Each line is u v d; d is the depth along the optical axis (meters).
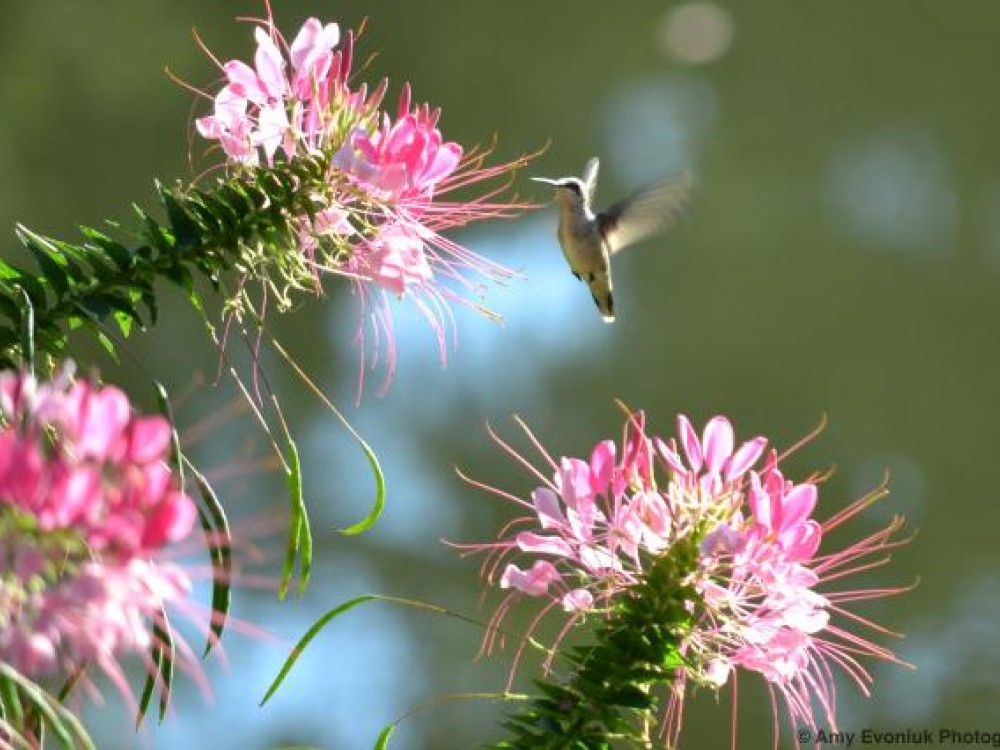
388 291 4.10
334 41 3.97
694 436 3.74
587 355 19.06
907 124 22.16
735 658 3.69
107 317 3.52
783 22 21.91
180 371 16.05
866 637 17.50
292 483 3.56
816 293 21.00
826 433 20.17
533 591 3.75
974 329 21.14
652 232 6.30
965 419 20.47
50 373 3.46
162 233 3.69
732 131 21.66
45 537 2.54
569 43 20.83
